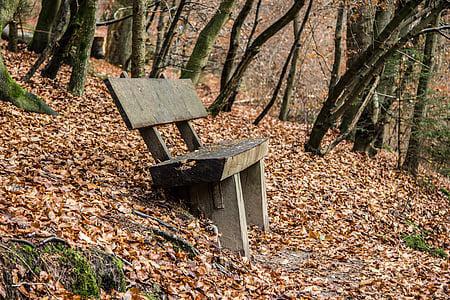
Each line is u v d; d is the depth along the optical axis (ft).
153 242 16.08
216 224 19.33
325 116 43.27
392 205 38.83
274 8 83.41
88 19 40.93
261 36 45.68
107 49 73.05
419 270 25.05
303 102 69.15
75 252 12.62
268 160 38.11
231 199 19.17
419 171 53.11
